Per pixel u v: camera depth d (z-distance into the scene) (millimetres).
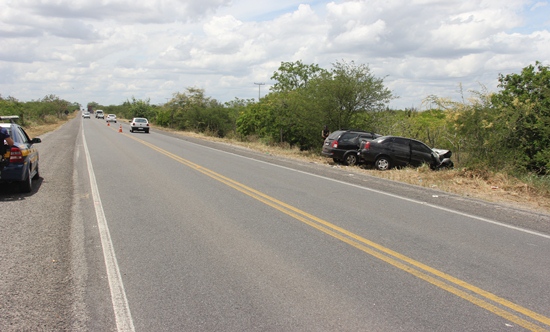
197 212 8422
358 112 24375
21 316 4094
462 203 9836
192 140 32938
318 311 4230
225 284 4891
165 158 18359
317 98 24328
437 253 6090
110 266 5445
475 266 5570
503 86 16875
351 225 7590
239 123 38094
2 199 9531
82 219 7809
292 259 5758
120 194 10195
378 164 17219
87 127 52031
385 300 4500
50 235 6781
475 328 3920
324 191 11102
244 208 8844
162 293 4641
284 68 42844
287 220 7879
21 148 9820
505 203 10188
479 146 15812
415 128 23531
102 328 3898
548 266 5617
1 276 5070
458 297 4602
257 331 3832
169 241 6516
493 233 7223
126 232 6984
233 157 19797
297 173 14625
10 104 47500
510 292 4750
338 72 24078
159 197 9875
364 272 5309
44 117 69375
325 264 5578
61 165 15508
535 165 14805
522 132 15062
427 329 3889
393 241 6648
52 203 9164
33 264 5488
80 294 4609
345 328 3893
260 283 4926
